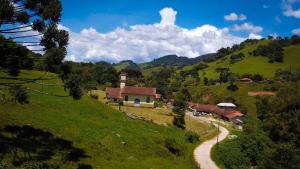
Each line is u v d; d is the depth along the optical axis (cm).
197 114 12756
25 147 3522
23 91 2978
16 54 2656
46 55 2662
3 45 2544
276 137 10100
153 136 6469
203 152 6744
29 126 4294
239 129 10838
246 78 19362
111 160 4381
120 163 4312
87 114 6500
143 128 7000
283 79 19100
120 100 10500
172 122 8638
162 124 8200
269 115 11662
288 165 6731
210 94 18212
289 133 9950
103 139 5134
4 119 4203
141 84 16738
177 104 8812
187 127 8862
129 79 16912
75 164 3641
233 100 16588
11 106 4950
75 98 2981
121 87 11038
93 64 18138
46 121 4916
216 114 13788
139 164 4572
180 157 6072
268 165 6781
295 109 11438
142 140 5909
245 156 6962
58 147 3972
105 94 11538
